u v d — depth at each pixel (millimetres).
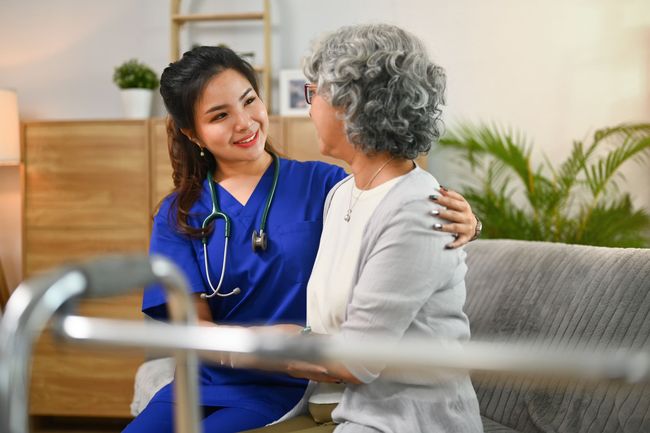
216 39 4094
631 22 3920
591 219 3643
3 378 524
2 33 4195
